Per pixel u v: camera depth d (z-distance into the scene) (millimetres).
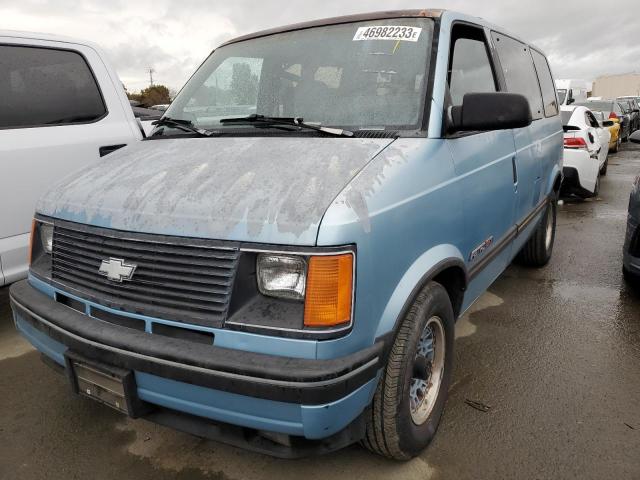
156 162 2541
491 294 4777
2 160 3770
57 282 2422
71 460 2611
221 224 1971
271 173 2172
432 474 2477
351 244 1904
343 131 2527
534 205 4402
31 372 3467
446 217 2543
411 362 2277
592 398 3078
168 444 2723
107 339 2092
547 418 2887
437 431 2779
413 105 2621
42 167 3977
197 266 1990
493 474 2467
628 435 2734
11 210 3840
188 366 1926
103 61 4539
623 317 4238
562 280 5148
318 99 2836
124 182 2396
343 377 1870
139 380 2098
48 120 4086
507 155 3449
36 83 4062
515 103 2488
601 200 9398
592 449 2629
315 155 2285
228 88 3238
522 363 3506
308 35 3170
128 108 4645
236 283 1925
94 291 2260
